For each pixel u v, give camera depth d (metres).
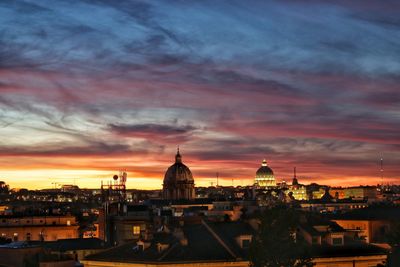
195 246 101.31
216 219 139.88
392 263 98.12
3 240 180.25
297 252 94.38
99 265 103.94
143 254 101.75
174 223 127.25
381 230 175.62
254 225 106.38
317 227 110.94
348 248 108.19
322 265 102.69
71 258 137.62
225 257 97.88
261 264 92.62
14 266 131.62
